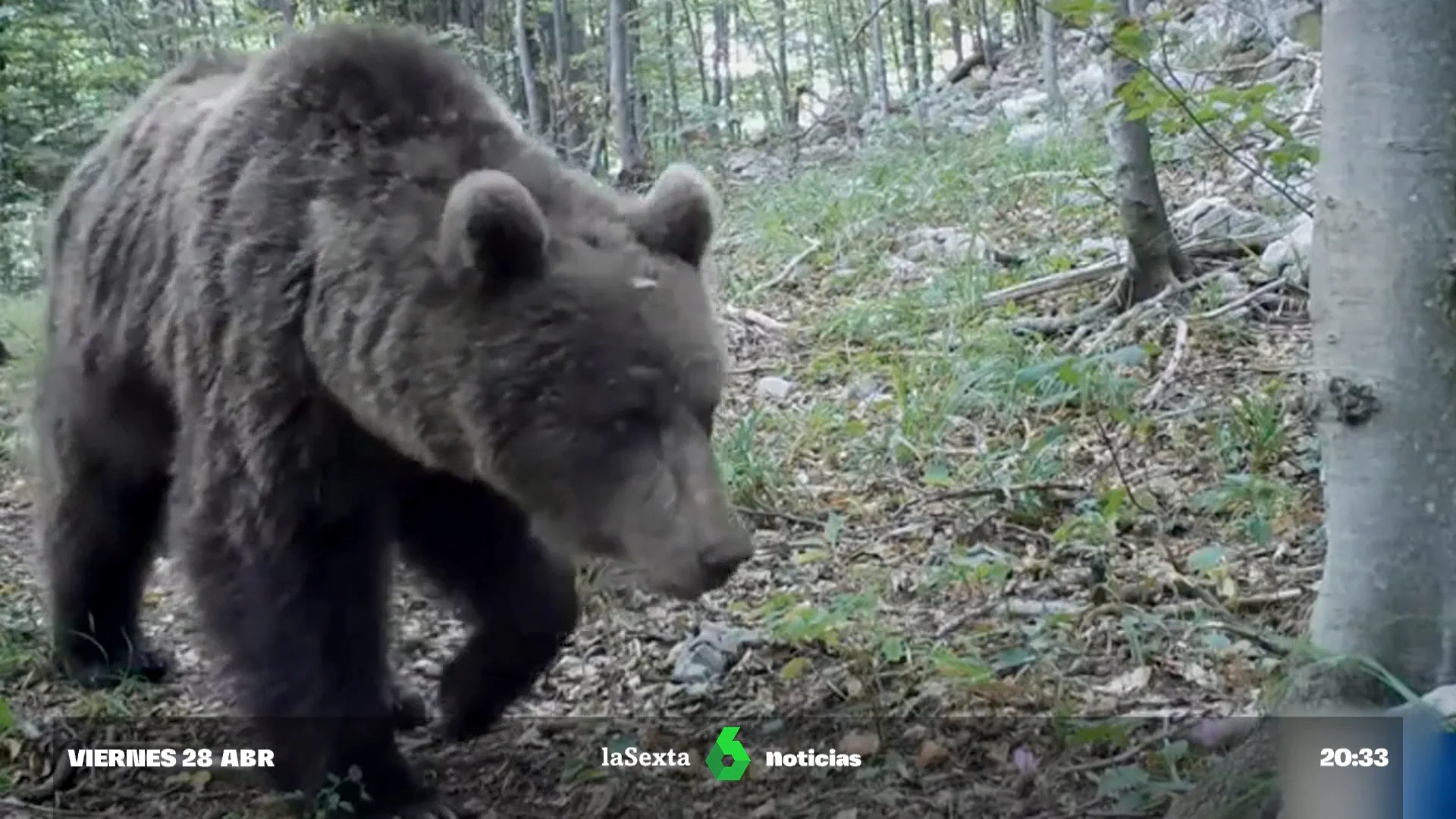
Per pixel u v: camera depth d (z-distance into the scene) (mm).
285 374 1673
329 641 1739
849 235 4660
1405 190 1292
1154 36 3205
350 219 1651
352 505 1730
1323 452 1420
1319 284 1369
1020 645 2031
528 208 1511
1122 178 3287
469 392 1533
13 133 5605
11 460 3396
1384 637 1354
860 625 2104
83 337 2072
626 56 8016
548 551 1846
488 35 9266
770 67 11141
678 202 1649
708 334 1566
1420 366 1312
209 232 1758
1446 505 1329
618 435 1497
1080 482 2568
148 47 6574
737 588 2383
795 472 2840
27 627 2475
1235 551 2227
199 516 1766
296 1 7656
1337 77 1324
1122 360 2688
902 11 10023
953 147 5711
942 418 2902
